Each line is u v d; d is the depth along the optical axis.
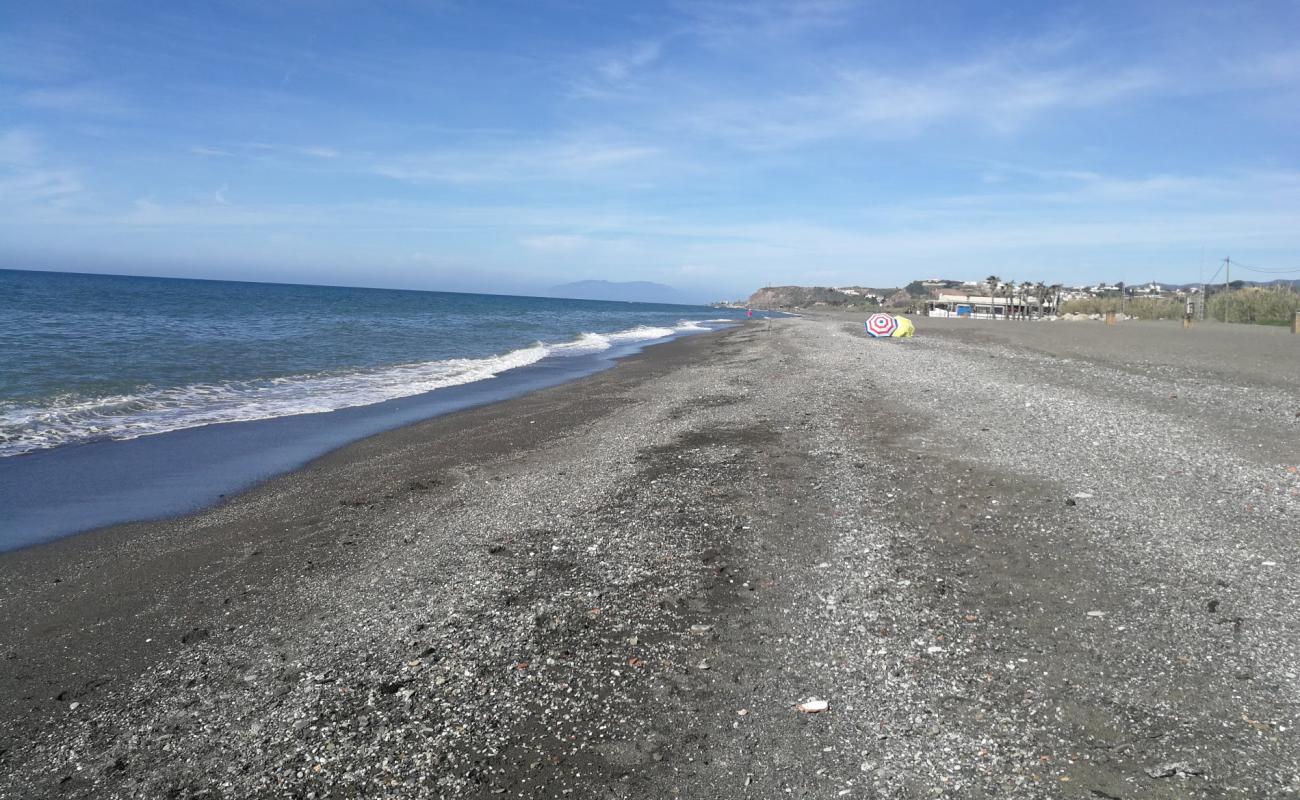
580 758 4.04
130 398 16.02
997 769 3.80
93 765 4.11
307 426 14.30
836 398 16.28
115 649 5.49
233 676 5.03
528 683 4.80
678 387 20.19
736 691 4.65
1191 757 3.82
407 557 7.23
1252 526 7.16
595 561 6.90
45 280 109.75
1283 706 4.22
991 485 8.81
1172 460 9.70
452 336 41.44
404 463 11.43
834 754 3.99
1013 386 17.22
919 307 116.38
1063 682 4.57
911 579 6.20
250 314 50.88
